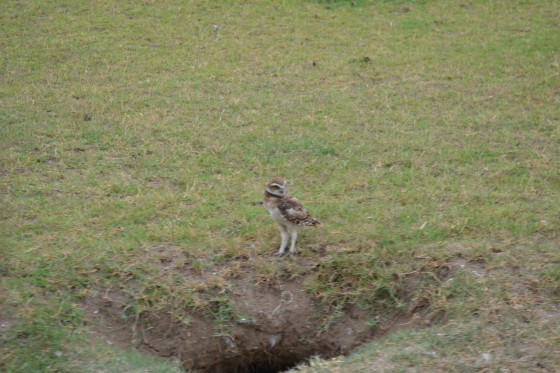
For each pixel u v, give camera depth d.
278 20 20.62
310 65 17.92
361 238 10.62
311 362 9.04
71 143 13.85
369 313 9.89
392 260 10.20
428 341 8.80
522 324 8.97
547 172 12.77
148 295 9.70
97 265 10.02
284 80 17.06
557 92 16.23
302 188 12.35
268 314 9.91
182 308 9.70
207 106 15.66
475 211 11.44
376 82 17.00
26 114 15.05
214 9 21.23
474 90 16.42
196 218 11.35
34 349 8.68
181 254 10.39
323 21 20.62
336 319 9.92
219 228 11.09
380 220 11.21
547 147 13.80
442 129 14.60
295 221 10.01
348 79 17.14
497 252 10.33
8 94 16.06
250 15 20.89
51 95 16.06
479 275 9.83
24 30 19.61
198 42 19.23
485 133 14.41
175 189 12.36
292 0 21.94
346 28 20.17
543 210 11.52
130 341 9.43
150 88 16.50
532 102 15.77
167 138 14.15
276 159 13.36
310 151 13.66
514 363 8.30
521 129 14.57
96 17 20.56
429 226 10.97
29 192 12.10
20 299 9.31
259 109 15.55
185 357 9.62
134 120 14.90
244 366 10.23
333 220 11.22
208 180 12.61
